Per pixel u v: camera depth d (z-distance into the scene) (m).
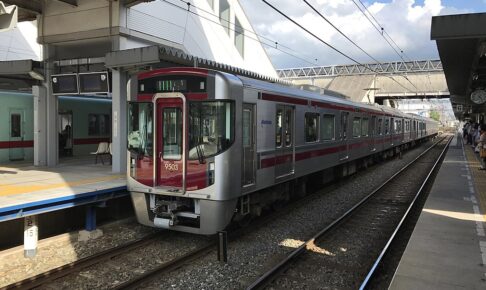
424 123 42.50
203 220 7.63
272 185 9.30
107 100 18.33
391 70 39.88
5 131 14.11
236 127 7.66
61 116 16.20
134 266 6.84
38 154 12.86
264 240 8.20
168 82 7.90
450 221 8.43
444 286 5.13
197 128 7.65
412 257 6.22
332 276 6.42
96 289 5.93
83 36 12.25
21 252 7.40
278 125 9.60
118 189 9.06
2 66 12.59
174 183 7.88
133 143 8.31
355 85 51.09
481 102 20.03
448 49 12.82
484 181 14.06
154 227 8.98
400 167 20.78
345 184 15.16
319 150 12.22
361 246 7.91
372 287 6.00
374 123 19.69
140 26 13.94
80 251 7.60
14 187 8.90
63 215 8.84
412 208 10.81
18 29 21.62
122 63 10.71
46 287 5.95
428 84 47.62
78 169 12.20
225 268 6.70
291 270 6.61
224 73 7.62
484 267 5.80
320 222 9.68
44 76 12.80
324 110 12.57
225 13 23.58
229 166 7.52
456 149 31.36
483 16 9.16
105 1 11.88
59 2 12.46
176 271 6.55
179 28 17.44
